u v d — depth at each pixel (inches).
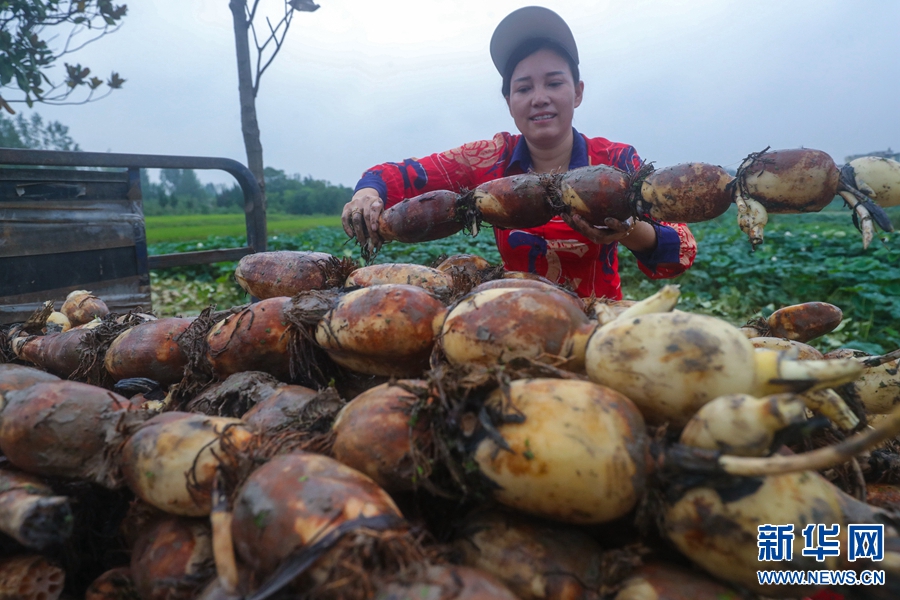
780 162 70.7
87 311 120.6
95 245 158.9
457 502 51.9
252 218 180.2
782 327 86.1
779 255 470.6
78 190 156.6
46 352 94.6
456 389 49.4
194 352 77.2
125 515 61.0
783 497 43.0
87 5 238.4
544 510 46.3
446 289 75.3
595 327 57.0
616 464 43.8
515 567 46.0
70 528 51.6
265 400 67.1
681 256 119.6
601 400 46.1
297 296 75.4
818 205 71.4
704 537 43.4
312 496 44.0
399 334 63.5
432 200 96.3
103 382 88.3
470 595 38.9
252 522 44.6
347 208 108.7
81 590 61.4
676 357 47.1
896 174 69.1
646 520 46.0
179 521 54.6
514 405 47.0
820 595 53.3
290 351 73.4
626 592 45.1
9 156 135.3
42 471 58.3
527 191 88.6
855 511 45.6
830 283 376.5
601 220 84.8
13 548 57.5
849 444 38.4
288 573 41.1
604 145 136.8
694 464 43.0
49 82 239.9
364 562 41.3
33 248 148.7
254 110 236.1
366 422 52.1
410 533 43.9
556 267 125.5
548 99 124.2
